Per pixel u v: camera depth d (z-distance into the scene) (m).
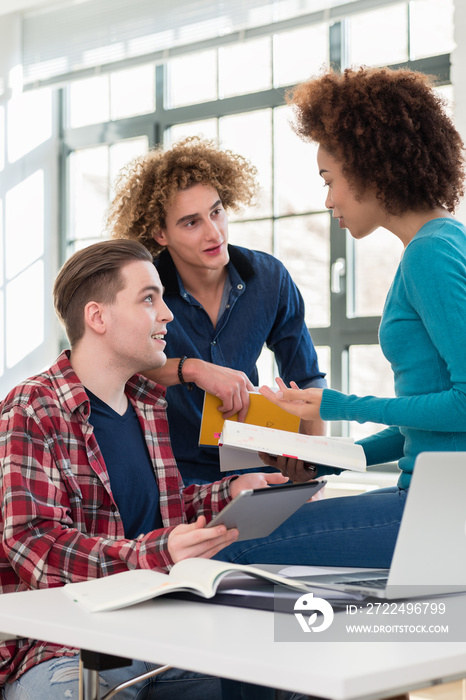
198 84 4.58
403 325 1.40
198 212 2.12
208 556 1.23
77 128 5.04
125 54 4.67
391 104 1.46
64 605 1.06
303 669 0.74
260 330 2.33
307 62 4.19
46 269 5.07
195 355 2.23
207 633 0.89
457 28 3.39
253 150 4.36
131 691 1.45
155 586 1.05
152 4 4.56
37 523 1.40
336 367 4.05
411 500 0.96
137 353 1.64
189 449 2.24
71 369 1.60
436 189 1.46
